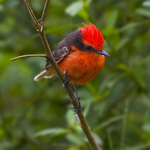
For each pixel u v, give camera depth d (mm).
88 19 11047
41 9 14047
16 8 14289
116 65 12797
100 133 12031
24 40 13438
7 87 13836
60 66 9781
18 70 13883
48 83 14164
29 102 14070
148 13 11031
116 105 12594
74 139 10086
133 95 12328
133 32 13031
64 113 13781
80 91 12250
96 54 9641
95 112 12344
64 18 14008
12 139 12875
